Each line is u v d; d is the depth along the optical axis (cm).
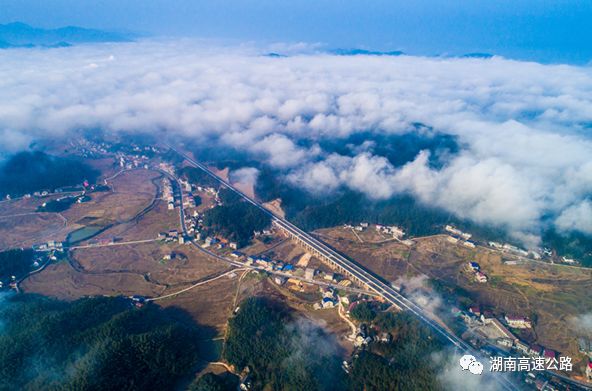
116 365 19900
